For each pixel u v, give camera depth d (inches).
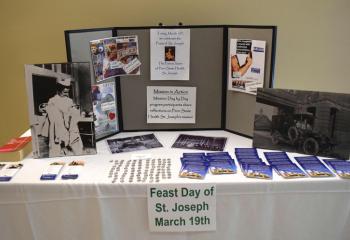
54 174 49.2
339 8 70.5
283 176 48.2
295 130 55.5
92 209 48.1
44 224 49.1
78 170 50.7
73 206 48.2
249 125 61.9
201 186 46.8
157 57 62.7
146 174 49.4
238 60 60.5
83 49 56.9
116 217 48.4
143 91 64.7
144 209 48.1
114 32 60.9
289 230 50.0
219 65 63.7
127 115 65.8
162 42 62.1
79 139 56.2
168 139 63.1
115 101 63.9
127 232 49.1
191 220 48.1
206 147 59.1
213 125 67.1
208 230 48.8
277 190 47.7
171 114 66.0
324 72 74.5
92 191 47.2
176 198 47.2
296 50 72.9
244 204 48.2
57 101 54.6
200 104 65.6
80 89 54.9
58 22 70.7
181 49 62.4
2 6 69.5
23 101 75.6
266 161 53.3
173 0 69.6
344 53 73.3
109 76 61.4
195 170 49.8
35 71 53.2
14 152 54.0
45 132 55.2
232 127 65.4
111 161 54.2
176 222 48.2
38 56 72.7
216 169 50.2
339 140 53.0
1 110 76.3
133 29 61.3
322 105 53.2
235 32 60.0
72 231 49.4
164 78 63.9
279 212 49.1
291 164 51.9
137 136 64.6
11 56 72.6
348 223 50.3
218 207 48.1
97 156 56.2
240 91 61.5
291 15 70.7
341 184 47.9
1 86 74.6
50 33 71.3
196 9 70.1
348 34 72.1
